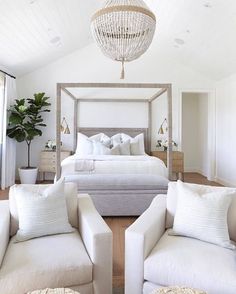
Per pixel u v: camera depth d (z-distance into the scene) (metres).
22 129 5.53
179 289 1.23
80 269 1.53
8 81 5.39
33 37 4.46
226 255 1.59
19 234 1.83
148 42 2.35
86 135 6.11
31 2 3.47
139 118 6.26
